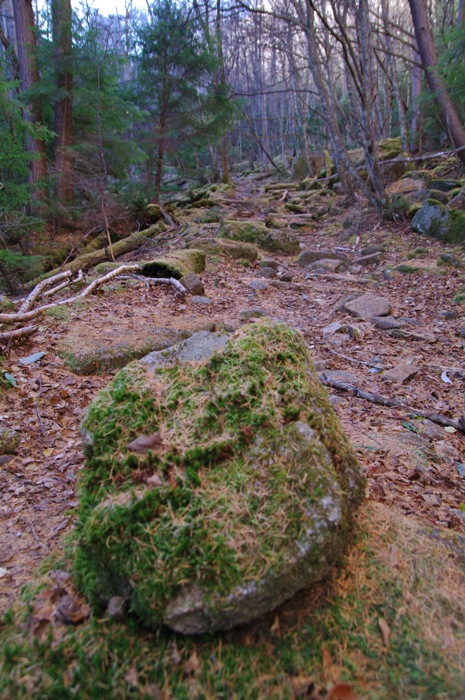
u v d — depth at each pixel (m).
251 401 1.79
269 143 43.59
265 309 7.44
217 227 13.07
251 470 1.60
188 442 1.69
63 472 2.81
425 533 1.92
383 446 3.38
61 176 12.71
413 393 4.73
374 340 6.39
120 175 15.73
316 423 1.81
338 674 1.28
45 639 1.35
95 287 6.69
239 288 8.48
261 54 38.69
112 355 4.48
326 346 6.07
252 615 1.34
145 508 1.50
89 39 12.99
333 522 1.49
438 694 1.23
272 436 1.68
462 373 5.22
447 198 13.02
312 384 1.98
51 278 6.88
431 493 2.81
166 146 18.17
